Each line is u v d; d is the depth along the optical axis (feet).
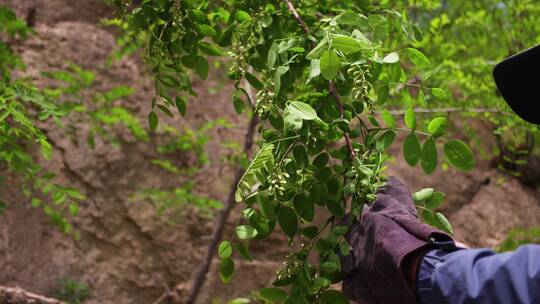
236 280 16.71
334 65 5.42
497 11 14.15
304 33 6.43
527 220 18.63
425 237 4.52
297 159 5.78
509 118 12.62
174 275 16.58
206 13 7.29
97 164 16.48
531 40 13.64
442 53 13.17
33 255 15.85
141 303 16.43
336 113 6.02
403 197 5.50
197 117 17.46
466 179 18.60
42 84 16.05
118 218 16.51
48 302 12.17
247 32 6.55
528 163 18.88
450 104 13.21
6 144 10.27
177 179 16.93
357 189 5.56
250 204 5.67
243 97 16.38
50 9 17.34
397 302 4.60
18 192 15.84
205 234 16.84
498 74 4.89
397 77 6.14
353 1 7.23
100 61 17.19
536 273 3.96
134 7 7.78
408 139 5.82
